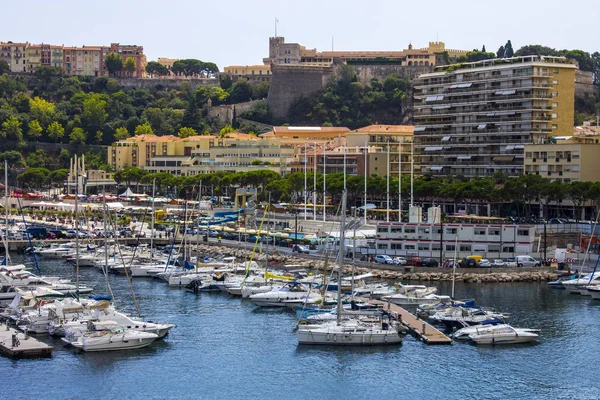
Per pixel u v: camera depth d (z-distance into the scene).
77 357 185.25
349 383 173.00
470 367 181.50
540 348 194.00
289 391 169.38
